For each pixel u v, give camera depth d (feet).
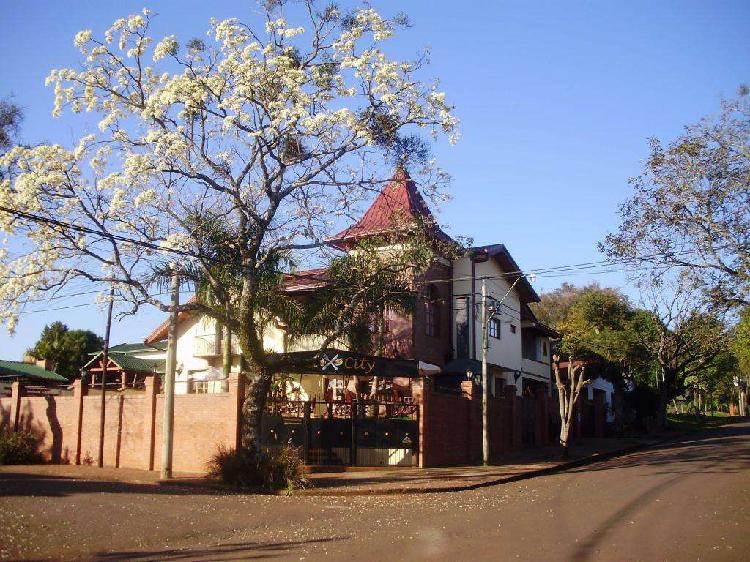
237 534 39.06
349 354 73.72
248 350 63.87
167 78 60.80
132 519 42.42
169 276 62.80
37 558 32.24
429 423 77.51
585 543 34.19
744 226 67.82
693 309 135.44
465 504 50.98
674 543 34.01
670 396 164.55
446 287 111.04
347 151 60.85
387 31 60.34
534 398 111.24
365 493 58.75
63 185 59.26
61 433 87.10
